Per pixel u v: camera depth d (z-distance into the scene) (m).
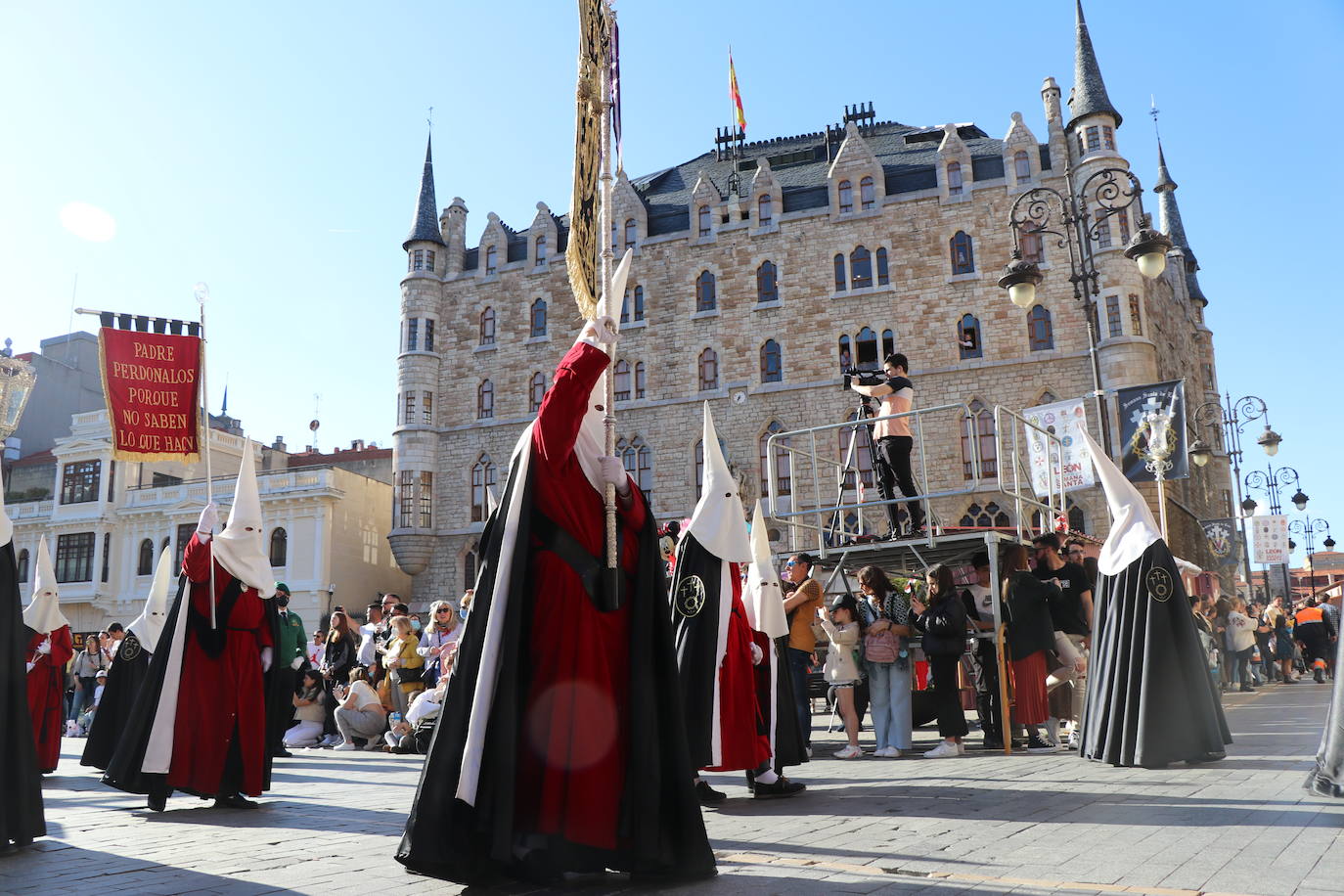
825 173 42.75
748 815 5.99
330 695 14.98
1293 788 5.91
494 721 3.88
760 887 3.77
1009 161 36.94
